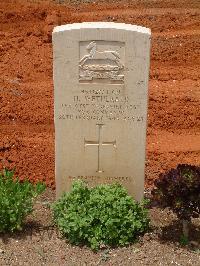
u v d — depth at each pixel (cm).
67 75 241
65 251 240
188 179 229
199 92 374
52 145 314
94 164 258
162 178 235
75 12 521
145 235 247
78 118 249
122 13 515
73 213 244
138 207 248
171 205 232
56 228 254
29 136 325
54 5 527
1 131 328
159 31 477
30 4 523
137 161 257
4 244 243
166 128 343
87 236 241
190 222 252
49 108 349
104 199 244
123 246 241
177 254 237
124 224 241
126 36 234
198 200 229
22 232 250
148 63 238
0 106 347
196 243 243
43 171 295
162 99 362
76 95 245
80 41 235
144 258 235
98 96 245
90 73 241
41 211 267
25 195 249
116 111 248
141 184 261
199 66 416
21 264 234
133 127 251
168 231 251
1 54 418
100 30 234
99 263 234
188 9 523
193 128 344
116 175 260
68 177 261
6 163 299
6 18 484
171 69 411
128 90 244
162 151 316
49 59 412
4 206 242
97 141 254
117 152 256
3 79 376
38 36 451
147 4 541
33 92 364
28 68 398
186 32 465
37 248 241
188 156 313
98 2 550
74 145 255
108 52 237
